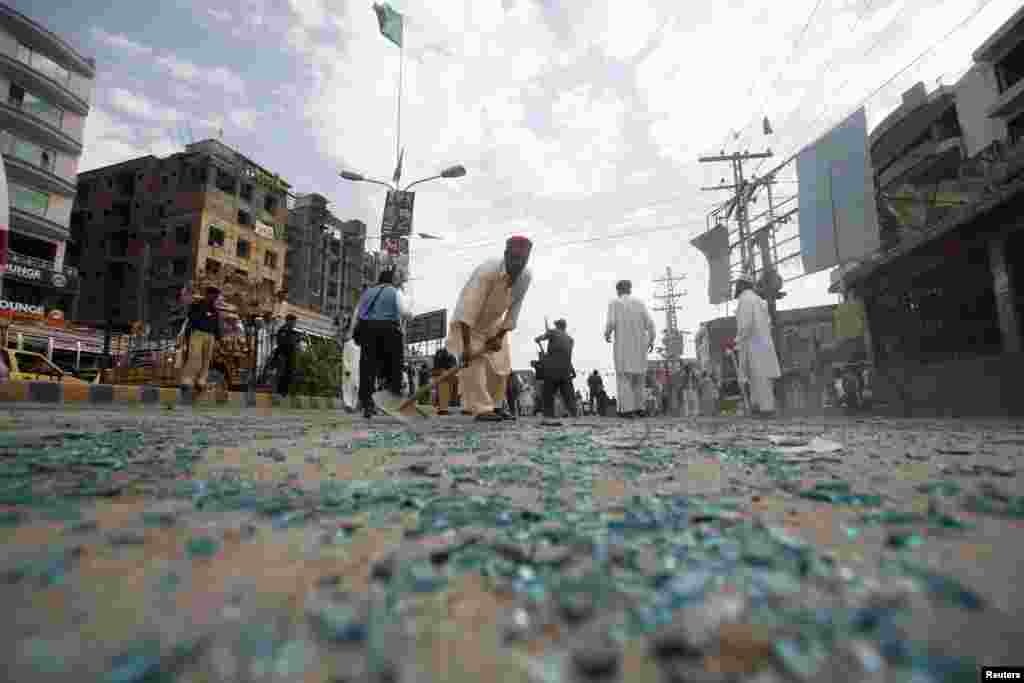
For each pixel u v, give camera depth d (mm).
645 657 555
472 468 1929
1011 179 10672
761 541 928
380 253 15750
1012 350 8336
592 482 1628
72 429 3160
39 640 564
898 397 11109
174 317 13000
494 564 823
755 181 16719
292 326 11547
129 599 678
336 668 528
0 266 5973
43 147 27203
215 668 521
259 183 38094
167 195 35938
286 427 4004
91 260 36156
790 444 2820
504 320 5375
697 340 31641
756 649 563
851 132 12148
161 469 1725
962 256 9594
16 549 856
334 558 856
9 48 25734
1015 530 987
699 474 1775
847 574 764
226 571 787
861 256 11914
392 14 16688
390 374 5770
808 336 24672
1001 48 15742
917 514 1115
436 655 560
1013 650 545
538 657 557
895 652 546
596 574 783
